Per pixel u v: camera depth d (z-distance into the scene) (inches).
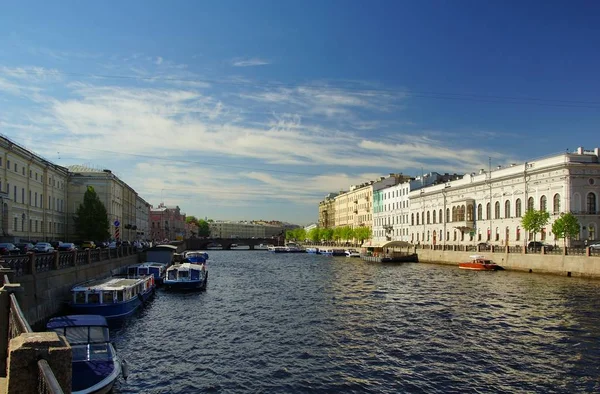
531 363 844.0
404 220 4815.5
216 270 2989.7
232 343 995.9
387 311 1348.4
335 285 2034.9
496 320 1200.2
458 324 1159.6
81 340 714.8
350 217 6958.7
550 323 1154.0
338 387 735.7
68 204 3395.7
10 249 1654.8
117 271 1953.7
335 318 1252.5
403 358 880.9
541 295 1600.6
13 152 2330.2
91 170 3784.5
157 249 2721.5
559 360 860.0
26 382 286.8
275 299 1617.9
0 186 2196.1
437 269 2859.3
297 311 1368.1
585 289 1733.5
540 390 718.5
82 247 2482.8
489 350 927.7
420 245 3629.4
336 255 5221.5
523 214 3031.5
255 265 3501.5
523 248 2495.1
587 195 2709.2
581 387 729.6
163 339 1033.5
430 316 1264.8
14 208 2369.6
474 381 757.3
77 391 613.3
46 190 2859.3
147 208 6776.6
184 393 712.4
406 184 4773.6
